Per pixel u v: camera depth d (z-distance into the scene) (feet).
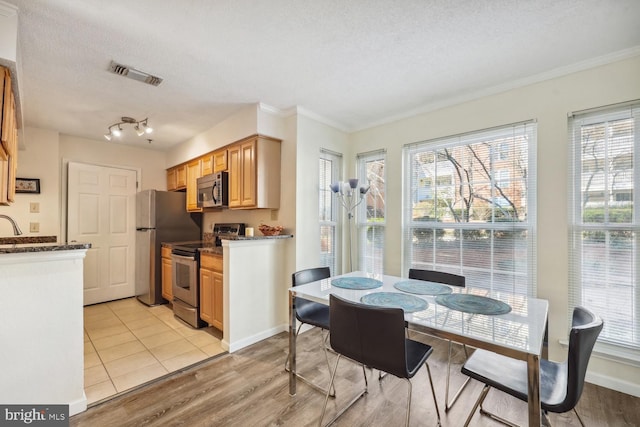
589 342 3.77
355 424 5.32
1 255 4.75
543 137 7.23
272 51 6.31
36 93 8.21
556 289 7.00
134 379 6.73
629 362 6.12
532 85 7.41
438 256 9.20
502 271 7.93
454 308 4.88
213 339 9.03
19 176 10.68
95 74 7.20
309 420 5.41
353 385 6.54
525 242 7.56
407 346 5.30
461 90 8.21
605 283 6.52
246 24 5.40
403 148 10.00
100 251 13.07
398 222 10.02
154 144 13.80
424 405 5.88
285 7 4.95
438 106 9.05
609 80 6.42
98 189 13.06
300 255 9.64
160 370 7.14
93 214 12.91
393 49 6.24
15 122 6.60
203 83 7.78
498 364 4.85
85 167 12.71
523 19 5.27
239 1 4.80
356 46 6.13
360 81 7.70
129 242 13.96
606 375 6.37
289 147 9.76
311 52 6.36
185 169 13.55
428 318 4.46
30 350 5.11
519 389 4.10
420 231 9.63
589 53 6.34
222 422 5.35
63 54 6.31
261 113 9.28
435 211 9.29
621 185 6.36
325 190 10.85
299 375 6.95
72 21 5.24
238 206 10.09
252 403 5.89
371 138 10.89
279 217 10.09
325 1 4.82
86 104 9.01
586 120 6.79
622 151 6.35
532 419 3.48
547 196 7.15
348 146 11.55
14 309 4.98
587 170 6.76
